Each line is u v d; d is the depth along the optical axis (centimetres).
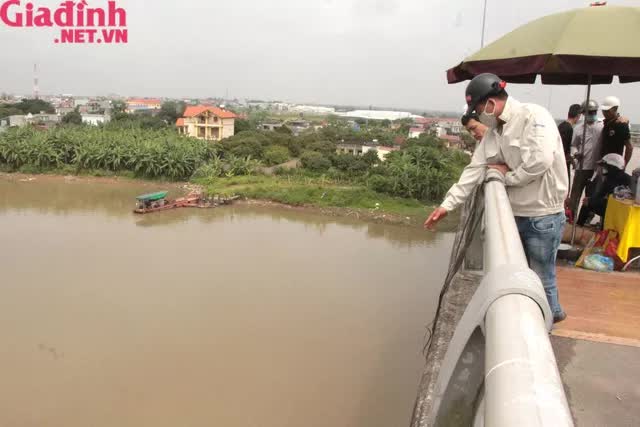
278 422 912
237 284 1659
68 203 3058
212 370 1103
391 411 938
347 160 3953
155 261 1900
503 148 294
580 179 652
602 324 364
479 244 425
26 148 3988
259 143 4631
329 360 1141
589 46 448
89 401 985
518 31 530
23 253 1956
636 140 928
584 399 269
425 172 3247
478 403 130
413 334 1274
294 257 2000
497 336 98
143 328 1316
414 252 2139
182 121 6150
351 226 2670
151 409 955
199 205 3052
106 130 4866
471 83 290
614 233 518
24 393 1010
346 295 1572
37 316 1380
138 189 3628
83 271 1764
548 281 321
